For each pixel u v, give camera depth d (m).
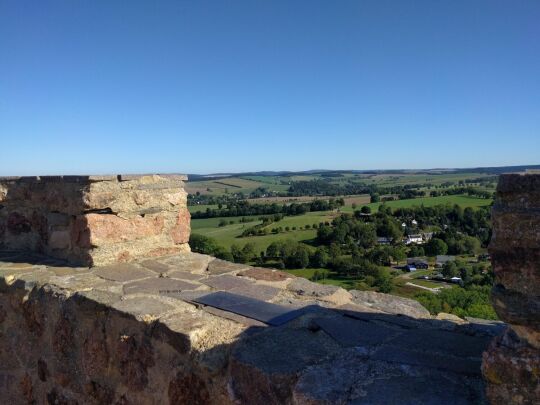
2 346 3.94
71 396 3.28
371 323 2.63
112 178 4.12
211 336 2.47
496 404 1.52
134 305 2.95
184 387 2.46
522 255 1.44
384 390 1.79
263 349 2.27
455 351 2.19
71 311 3.22
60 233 4.36
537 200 1.42
